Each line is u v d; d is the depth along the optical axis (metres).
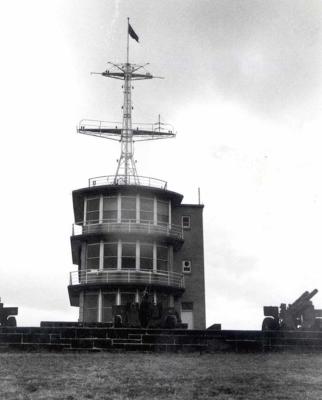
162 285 41.50
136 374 15.58
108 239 42.41
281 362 19.38
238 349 23.14
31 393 12.46
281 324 27.70
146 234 42.38
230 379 14.80
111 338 22.58
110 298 41.03
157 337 22.73
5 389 12.96
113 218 42.91
